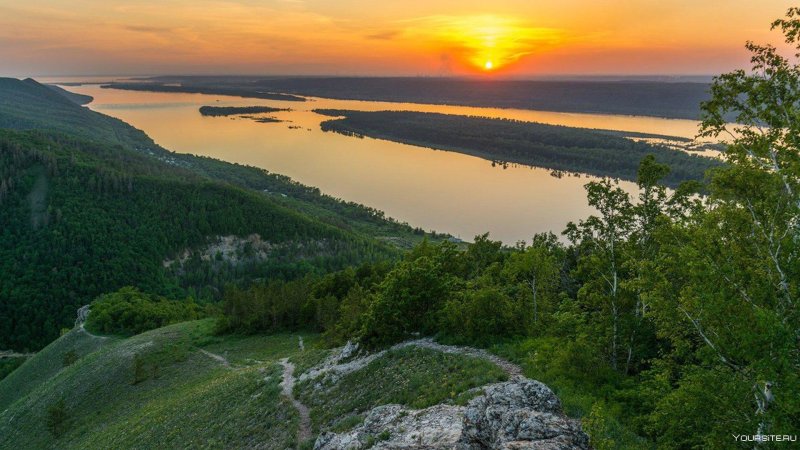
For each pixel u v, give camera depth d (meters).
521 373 29.19
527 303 40.34
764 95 21.50
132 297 124.06
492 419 17.14
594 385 26.34
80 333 103.25
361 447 23.02
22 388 88.00
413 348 37.84
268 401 38.53
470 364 31.25
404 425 24.39
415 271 43.22
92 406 61.03
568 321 32.66
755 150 21.52
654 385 23.50
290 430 31.61
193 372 64.69
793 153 19.38
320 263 193.00
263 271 188.12
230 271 189.50
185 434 38.81
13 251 171.12
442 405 25.86
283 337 79.12
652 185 31.45
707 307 18.34
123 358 72.44
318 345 59.88
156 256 184.00
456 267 59.59
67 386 68.50
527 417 16.19
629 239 31.16
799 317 17.03
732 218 20.27
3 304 153.25
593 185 32.31
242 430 35.16
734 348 17.75
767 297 17.80
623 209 31.69
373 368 37.12
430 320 41.25
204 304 161.50
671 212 30.55
